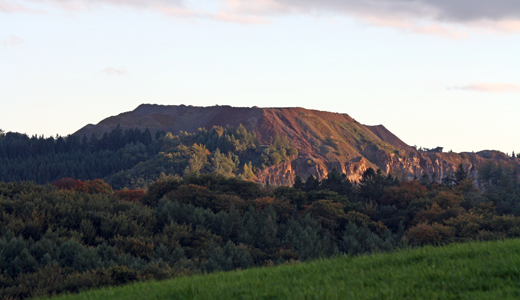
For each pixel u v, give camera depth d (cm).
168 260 5244
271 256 5728
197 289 1304
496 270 1173
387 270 1300
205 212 7131
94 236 5981
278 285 1251
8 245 4738
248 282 1334
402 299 1038
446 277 1169
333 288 1153
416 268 1288
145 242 5609
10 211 6319
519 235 6391
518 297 980
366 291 1112
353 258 1563
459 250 1434
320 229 7050
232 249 5506
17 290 3878
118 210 7106
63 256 4866
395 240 7106
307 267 1470
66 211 6278
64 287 3847
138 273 3962
